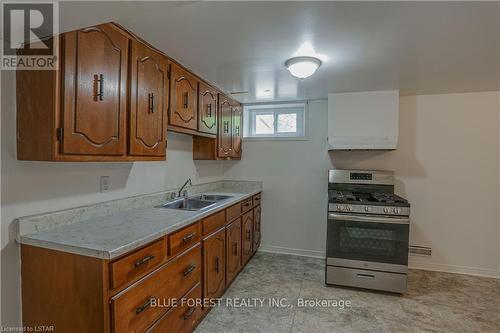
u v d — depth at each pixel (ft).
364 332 6.54
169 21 4.78
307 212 11.64
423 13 4.50
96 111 4.52
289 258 11.37
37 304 4.31
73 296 4.06
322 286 8.91
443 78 8.09
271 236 12.10
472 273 9.93
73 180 5.43
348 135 9.82
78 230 4.86
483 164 9.81
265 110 12.44
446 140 10.11
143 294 4.56
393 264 8.37
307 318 7.09
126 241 4.28
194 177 10.20
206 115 8.63
